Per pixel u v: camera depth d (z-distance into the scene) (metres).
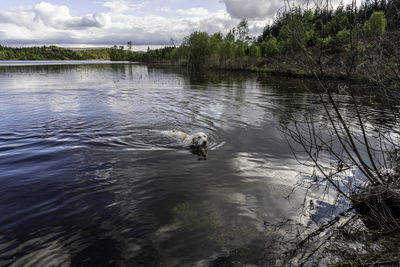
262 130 8.19
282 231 3.32
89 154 5.89
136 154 5.96
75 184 4.43
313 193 4.34
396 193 3.57
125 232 3.20
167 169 5.12
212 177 4.80
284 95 15.95
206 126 8.69
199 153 6.09
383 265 2.79
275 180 4.77
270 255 2.89
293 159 5.80
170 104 12.70
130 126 8.54
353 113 10.16
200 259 2.78
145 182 4.55
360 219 3.67
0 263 2.64
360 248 3.09
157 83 23.34
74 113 10.32
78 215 3.53
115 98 14.48
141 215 3.56
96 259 2.75
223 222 3.45
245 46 57.75
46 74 32.72
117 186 4.38
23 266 2.61
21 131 7.61
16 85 19.81
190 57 71.25
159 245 2.98
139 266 2.66
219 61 60.25
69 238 3.06
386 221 3.59
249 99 14.39
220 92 17.42
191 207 3.79
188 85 21.89
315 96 15.23
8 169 5.00
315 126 8.55
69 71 40.03
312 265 2.77
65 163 5.34
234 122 9.23
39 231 3.18
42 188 4.27
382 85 3.38
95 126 8.41
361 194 4.20
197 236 3.15
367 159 5.77
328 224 3.52
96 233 3.16
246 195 4.19
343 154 6.11
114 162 5.44
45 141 6.75
